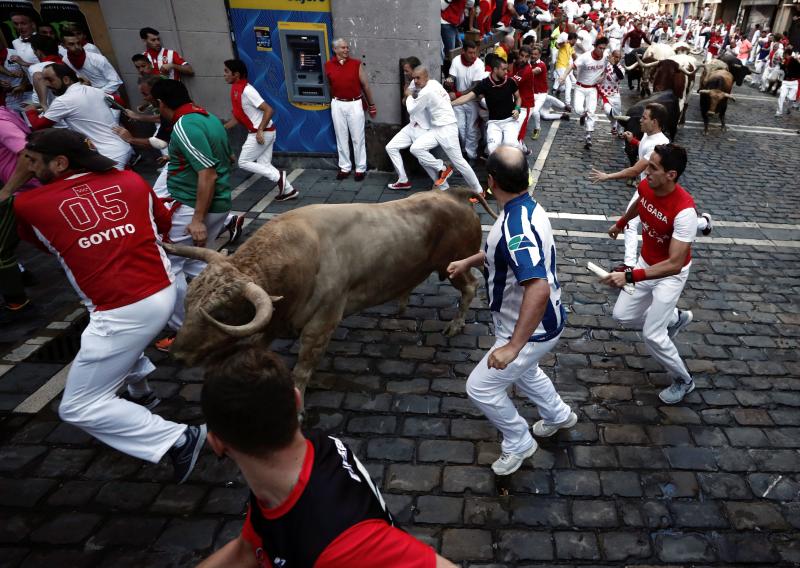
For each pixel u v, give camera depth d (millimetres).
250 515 1318
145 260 2740
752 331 4672
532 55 9953
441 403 3777
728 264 5883
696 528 2893
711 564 2707
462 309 4480
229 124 7211
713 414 3707
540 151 9938
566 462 3295
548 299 2551
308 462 1255
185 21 7906
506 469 3064
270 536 1229
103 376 2727
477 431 3529
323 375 4047
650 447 3418
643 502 3039
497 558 2719
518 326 2467
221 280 2580
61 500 3021
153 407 3744
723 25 36219
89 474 3193
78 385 2711
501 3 13305
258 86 8242
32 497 3037
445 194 3975
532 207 2570
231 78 6660
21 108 8281
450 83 8617
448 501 3027
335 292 3344
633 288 3744
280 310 2992
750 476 3219
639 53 16406
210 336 2574
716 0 40875
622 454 3359
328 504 1191
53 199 2525
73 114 5172
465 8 10633
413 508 2984
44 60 7078
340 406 3740
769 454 3381
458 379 4023
